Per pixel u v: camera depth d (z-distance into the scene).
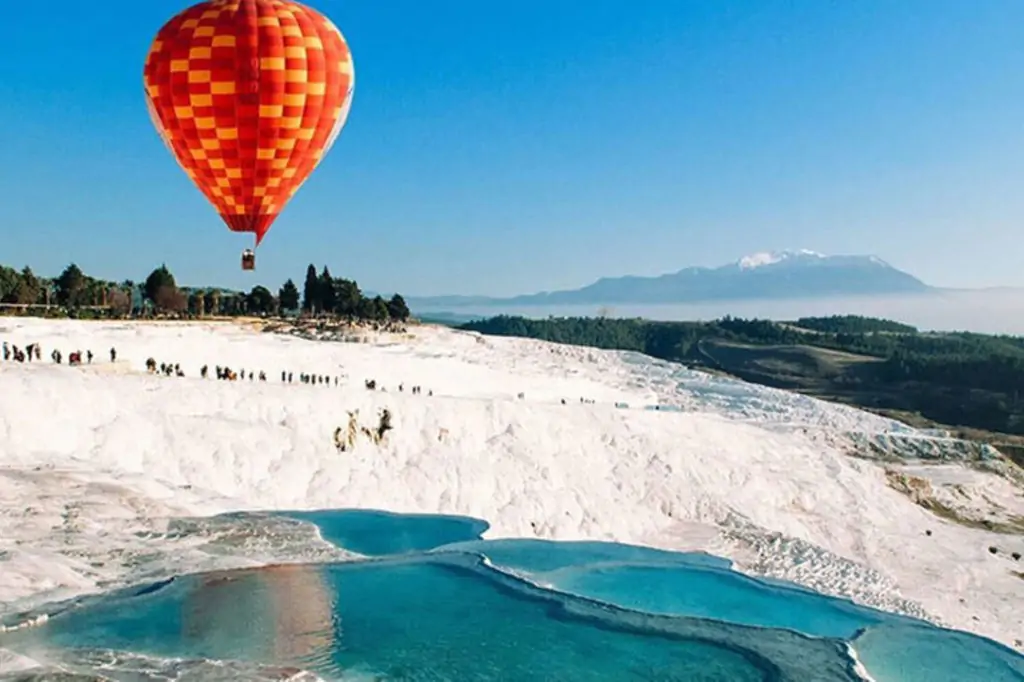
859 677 18.45
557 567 27.06
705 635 20.06
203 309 105.00
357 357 67.81
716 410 80.19
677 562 28.27
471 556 25.00
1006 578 41.91
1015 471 68.25
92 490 25.89
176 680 15.57
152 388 35.47
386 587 21.94
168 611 18.81
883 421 85.06
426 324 130.38
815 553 36.81
